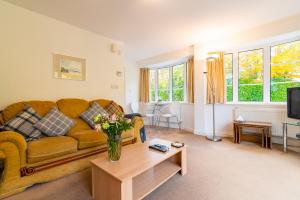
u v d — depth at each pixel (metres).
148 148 1.96
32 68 2.55
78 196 1.59
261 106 3.38
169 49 4.54
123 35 3.50
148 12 2.55
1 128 1.88
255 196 1.54
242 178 1.88
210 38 3.70
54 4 2.33
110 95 3.70
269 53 3.37
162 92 5.71
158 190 1.66
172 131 4.58
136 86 5.94
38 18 2.60
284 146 2.76
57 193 1.64
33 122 2.14
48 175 1.84
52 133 2.21
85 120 2.78
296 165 2.21
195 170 2.09
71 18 2.75
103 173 1.44
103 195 1.45
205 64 3.97
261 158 2.48
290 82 3.14
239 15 2.67
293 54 3.10
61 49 2.88
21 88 2.45
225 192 1.61
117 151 1.59
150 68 5.96
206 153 2.72
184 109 4.84
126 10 2.48
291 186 1.70
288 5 2.39
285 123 2.74
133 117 3.08
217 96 3.85
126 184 1.28
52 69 2.77
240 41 3.34
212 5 2.36
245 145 3.16
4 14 2.29
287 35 2.88
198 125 4.17
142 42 3.96
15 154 1.61
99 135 2.32
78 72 3.12
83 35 3.19
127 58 5.55
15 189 1.62
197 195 1.57
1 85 2.28
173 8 2.42
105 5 2.35
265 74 3.42
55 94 2.81
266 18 2.79
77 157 2.10
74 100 2.88
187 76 4.81
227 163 2.30
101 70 3.52
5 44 2.30
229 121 3.79
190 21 2.85
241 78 3.78
